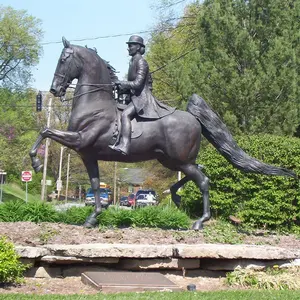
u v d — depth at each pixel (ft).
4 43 166.50
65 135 35.32
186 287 29.66
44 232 33.22
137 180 277.03
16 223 35.17
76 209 39.29
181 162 37.19
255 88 63.98
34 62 172.45
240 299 25.76
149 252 30.73
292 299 26.25
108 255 30.09
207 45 69.05
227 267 32.22
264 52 67.87
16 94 175.63
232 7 69.00
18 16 168.04
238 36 65.87
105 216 37.45
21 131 181.47
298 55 67.87
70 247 29.84
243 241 36.27
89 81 36.01
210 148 55.01
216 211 53.72
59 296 25.14
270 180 49.19
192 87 68.03
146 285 27.96
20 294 25.44
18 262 28.50
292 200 50.08
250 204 49.85
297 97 66.39
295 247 35.88
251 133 64.28
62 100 36.29
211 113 38.45
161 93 107.96
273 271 32.27
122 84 36.19
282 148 49.93
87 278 28.99
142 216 38.09
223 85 65.57
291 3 72.54
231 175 51.65
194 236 35.45
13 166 173.27
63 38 36.19
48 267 30.27
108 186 227.40
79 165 214.07
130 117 36.32
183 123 37.01
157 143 36.73
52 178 221.87
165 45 105.70
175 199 40.04
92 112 35.70
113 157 36.52
